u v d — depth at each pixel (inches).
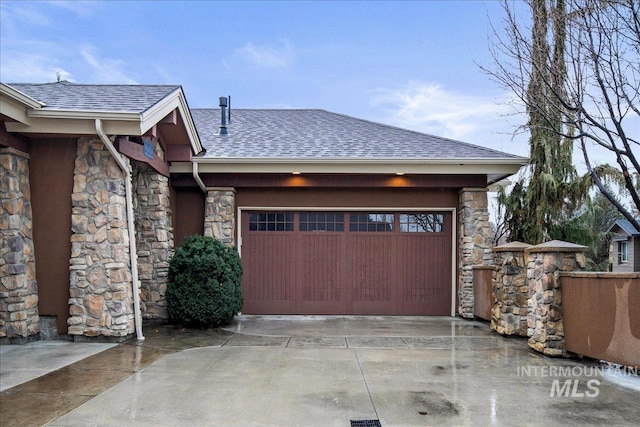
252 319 346.6
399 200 370.6
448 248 372.5
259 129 442.6
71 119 241.1
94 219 257.4
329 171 349.1
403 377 190.5
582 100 237.5
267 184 360.5
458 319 352.2
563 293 232.7
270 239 372.8
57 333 258.7
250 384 179.3
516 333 279.3
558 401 163.0
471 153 357.1
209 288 300.7
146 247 322.7
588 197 396.8
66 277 258.8
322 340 267.0
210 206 359.9
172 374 192.5
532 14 254.1
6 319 245.0
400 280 371.2
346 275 371.2
